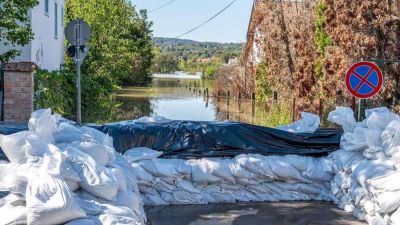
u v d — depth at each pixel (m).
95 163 4.68
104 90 25.50
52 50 24.12
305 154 7.16
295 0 22.77
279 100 22.81
